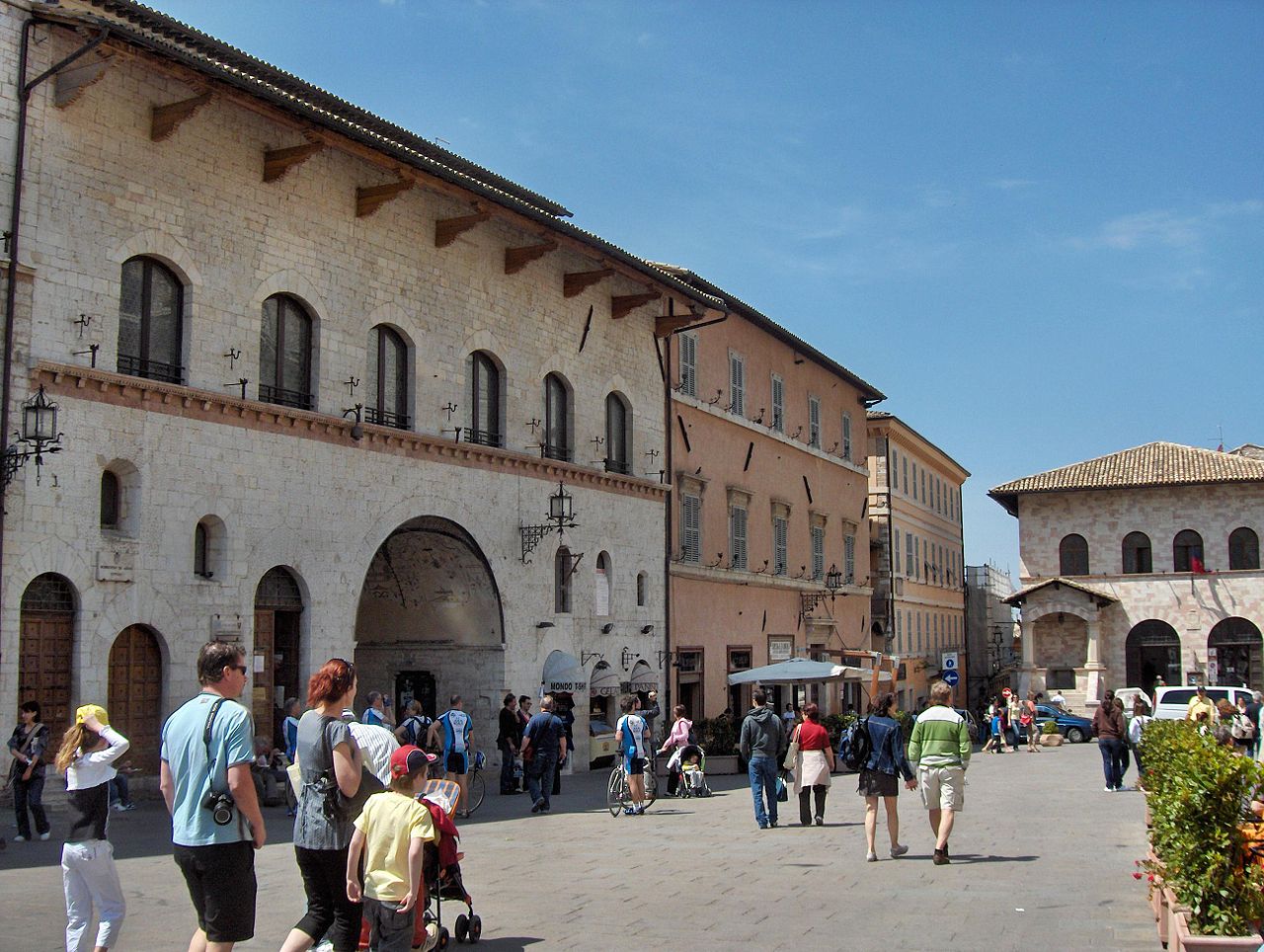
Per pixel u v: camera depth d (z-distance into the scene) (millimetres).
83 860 10055
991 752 46094
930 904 13539
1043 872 15758
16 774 18000
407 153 26172
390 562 31344
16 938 11562
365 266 27453
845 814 23328
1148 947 11188
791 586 49500
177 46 22156
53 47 21172
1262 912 9578
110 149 22094
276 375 25375
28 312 20562
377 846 9133
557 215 36500
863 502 60062
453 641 31766
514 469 31609
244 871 8328
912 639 68438
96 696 21062
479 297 30875
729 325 45406
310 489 25547
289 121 24234
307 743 9234
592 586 34688
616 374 36688
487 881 15281
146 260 22938
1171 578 64875
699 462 42000
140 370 22609
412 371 28672
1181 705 42469
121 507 22016
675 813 23672
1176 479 64688
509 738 27672
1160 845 10641
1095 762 39219
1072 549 67000
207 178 23906
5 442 19984
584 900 13938
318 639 25422
